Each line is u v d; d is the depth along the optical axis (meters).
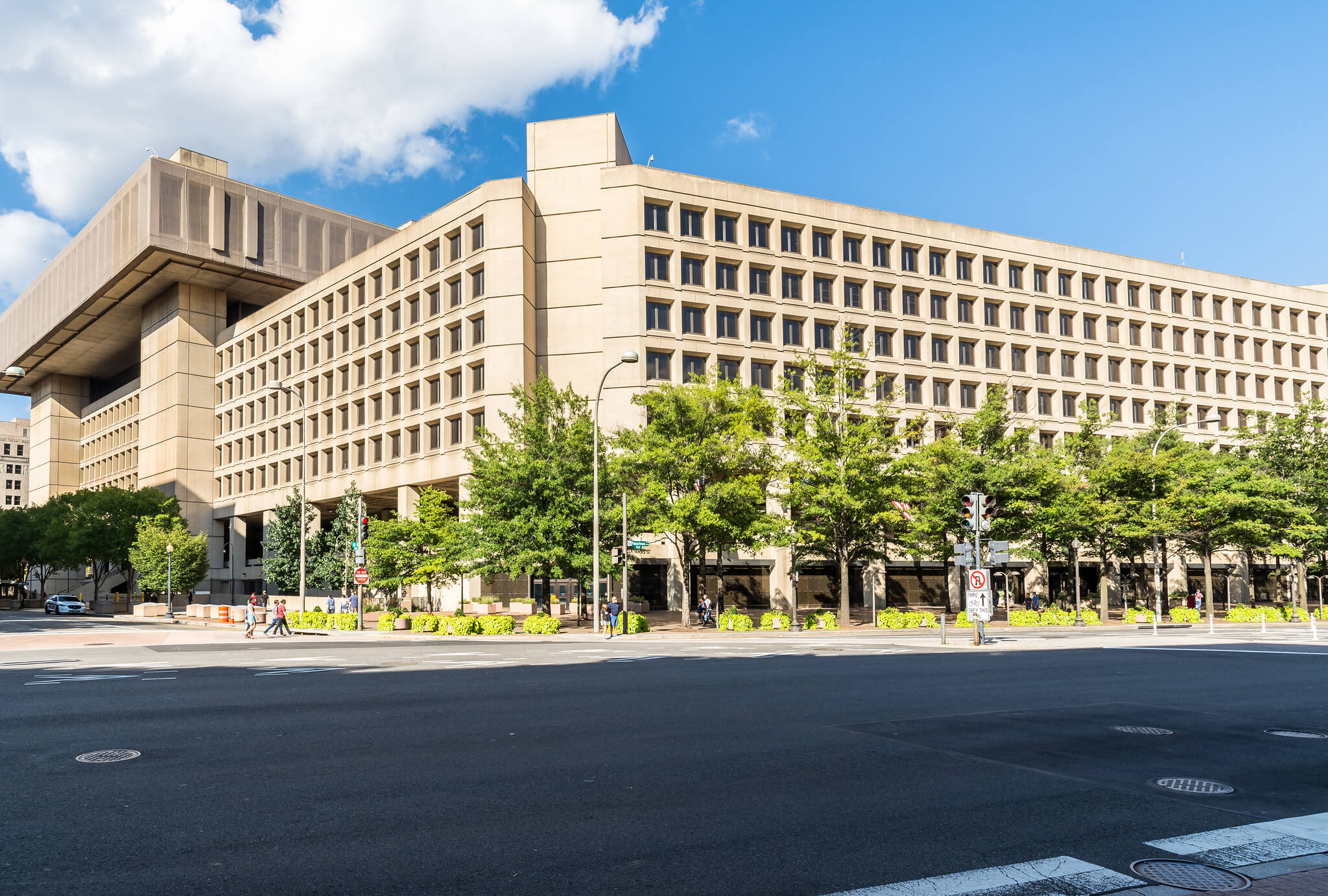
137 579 74.94
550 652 23.28
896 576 58.19
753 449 44.41
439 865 5.41
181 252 71.19
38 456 111.38
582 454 37.69
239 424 77.06
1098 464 48.38
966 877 5.22
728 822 6.37
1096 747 9.30
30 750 8.98
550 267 56.09
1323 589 71.00
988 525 26.75
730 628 37.12
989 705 12.43
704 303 54.66
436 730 10.16
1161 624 43.31
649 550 52.50
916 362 59.91
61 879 5.17
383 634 35.00
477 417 54.75
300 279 78.19
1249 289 73.88
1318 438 53.53
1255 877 5.27
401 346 60.91
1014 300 64.12
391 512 69.44
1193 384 70.31
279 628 34.84
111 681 15.40
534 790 7.31
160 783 7.52
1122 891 5.02
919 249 61.50
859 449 38.00
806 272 57.50
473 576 51.53
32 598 100.00
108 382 109.81
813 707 12.08
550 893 4.95
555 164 56.97
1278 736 10.07
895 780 7.72
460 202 56.25
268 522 71.94
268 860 5.51
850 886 5.07
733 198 56.28
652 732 10.04
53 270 92.94
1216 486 48.75
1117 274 68.12
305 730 10.16
